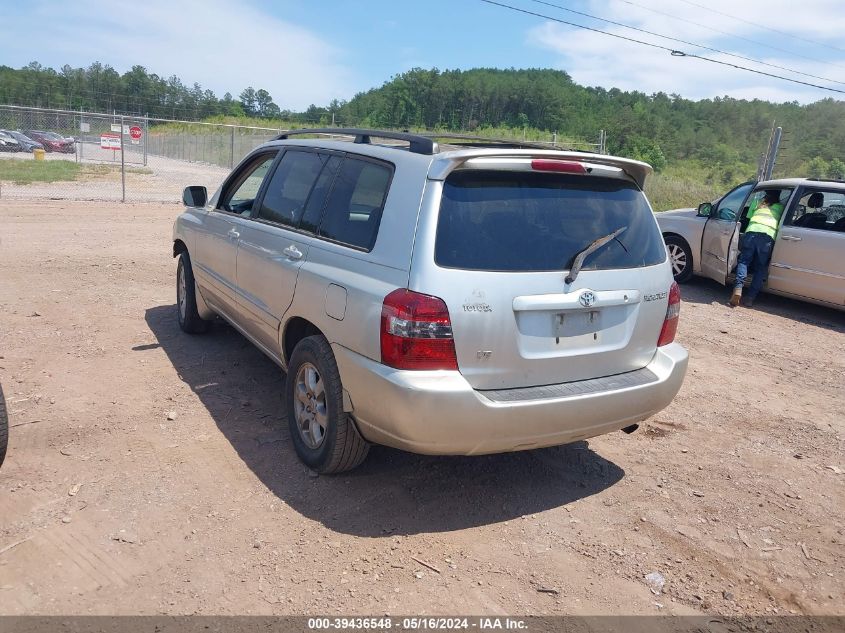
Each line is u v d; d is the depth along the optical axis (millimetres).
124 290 7785
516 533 3508
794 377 6453
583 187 3680
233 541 3256
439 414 3139
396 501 3715
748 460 4555
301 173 4441
